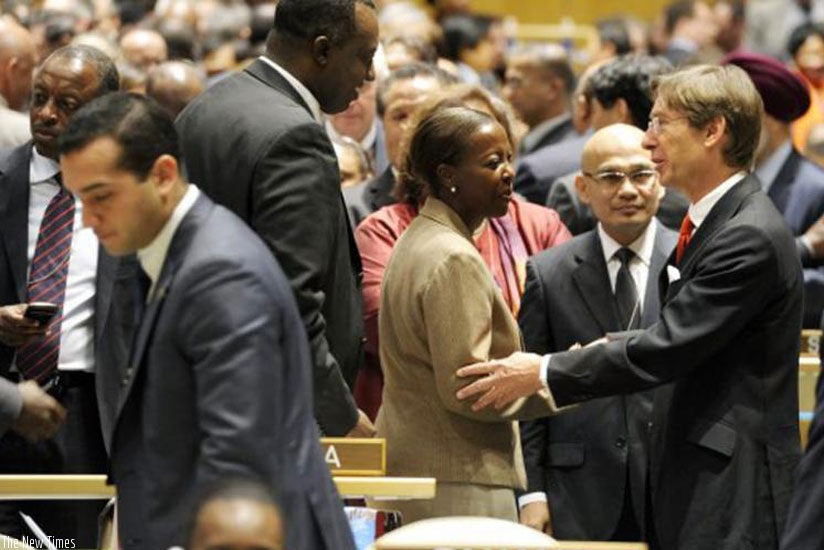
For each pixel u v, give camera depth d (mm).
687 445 10836
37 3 23875
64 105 12203
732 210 10867
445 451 10703
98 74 12305
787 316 10828
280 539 7258
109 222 8719
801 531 9609
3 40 16094
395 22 25266
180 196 8844
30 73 16234
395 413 10883
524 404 10750
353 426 10711
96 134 8617
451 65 20172
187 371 8633
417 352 10727
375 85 17812
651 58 16141
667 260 11383
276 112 10750
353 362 11148
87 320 12172
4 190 12414
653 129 11117
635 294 12477
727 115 10867
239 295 8531
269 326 8547
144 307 8961
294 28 11094
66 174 8711
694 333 10656
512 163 13586
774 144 16781
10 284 12305
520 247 13469
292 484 8523
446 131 10781
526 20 38406
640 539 12172
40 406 9773
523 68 21062
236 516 7195
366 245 13547
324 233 10617
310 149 10695
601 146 12484
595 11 38531
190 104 11141
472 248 10688
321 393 10492
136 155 8641
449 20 27531
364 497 10133
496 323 10867
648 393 12227
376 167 17578
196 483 8453
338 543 8789
